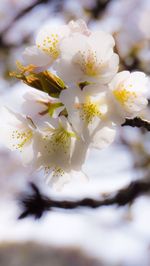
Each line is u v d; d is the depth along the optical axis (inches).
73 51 12.4
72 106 12.3
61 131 13.1
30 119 13.3
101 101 12.4
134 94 12.6
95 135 12.5
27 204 16.4
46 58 12.8
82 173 13.4
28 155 13.5
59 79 12.7
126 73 12.6
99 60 12.4
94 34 12.5
